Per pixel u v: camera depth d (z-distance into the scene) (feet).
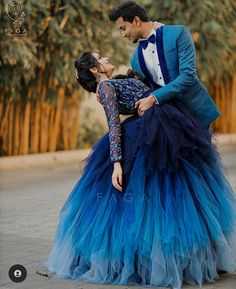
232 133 46.96
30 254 16.01
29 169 32.86
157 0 33.96
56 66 32.42
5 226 19.47
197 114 14.17
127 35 14.12
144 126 13.42
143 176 13.37
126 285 13.32
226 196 14.32
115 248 13.30
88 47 32.71
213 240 13.61
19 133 35.06
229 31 36.17
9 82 31.86
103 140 14.42
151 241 13.10
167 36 13.73
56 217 20.86
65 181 29.09
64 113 36.65
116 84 14.02
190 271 13.30
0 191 26.30
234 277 14.01
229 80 45.57
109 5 32.32
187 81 13.46
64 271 14.05
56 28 30.81
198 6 34.27
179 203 13.32
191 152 13.55
